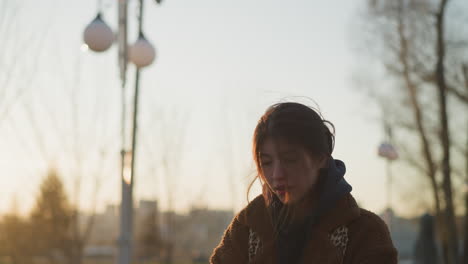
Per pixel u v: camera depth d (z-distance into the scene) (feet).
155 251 115.96
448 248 65.82
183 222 92.22
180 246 116.06
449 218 65.05
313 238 5.18
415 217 85.66
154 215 116.78
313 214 5.15
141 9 27.22
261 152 4.93
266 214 5.43
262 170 5.03
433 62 68.95
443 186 65.82
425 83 70.28
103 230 154.40
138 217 116.78
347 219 5.16
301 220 5.23
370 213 5.33
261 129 4.93
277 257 5.31
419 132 70.90
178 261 127.03
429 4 66.49
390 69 71.72
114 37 25.32
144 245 116.88
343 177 5.28
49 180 55.52
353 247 5.19
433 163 70.79
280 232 5.30
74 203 51.80
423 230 55.47
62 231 55.11
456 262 65.05
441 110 65.46
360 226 5.23
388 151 52.80
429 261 54.65
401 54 70.23
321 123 4.99
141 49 26.58
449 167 65.36
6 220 61.36
